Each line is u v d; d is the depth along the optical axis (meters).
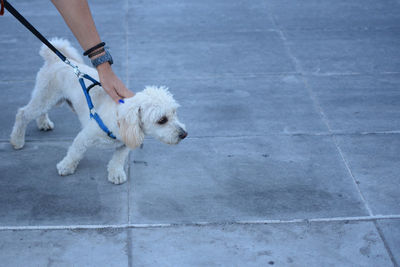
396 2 4.30
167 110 2.61
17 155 2.95
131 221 2.69
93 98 2.74
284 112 3.23
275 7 4.17
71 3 2.66
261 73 3.50
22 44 3.66
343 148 3.03
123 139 2.62
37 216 2.69
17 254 2.56
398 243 2.63
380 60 3.63
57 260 2.55
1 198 2.75
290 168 2.93
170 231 2.66
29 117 2.90
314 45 3.75
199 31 3.86
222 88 3.38
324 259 2.58
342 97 3.34
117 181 2.83
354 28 3.93
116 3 4.14
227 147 3.03
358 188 2.84
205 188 2.83
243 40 3.79
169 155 2.98
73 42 3.67
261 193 2.81
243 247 2.61
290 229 2.67
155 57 3.60
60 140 3.04
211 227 2.68
